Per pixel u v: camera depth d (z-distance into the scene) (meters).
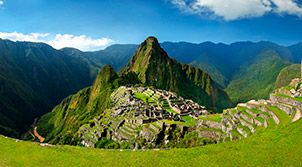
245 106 65.81
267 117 48.03
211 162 31.80
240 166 29.09
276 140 33.81
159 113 94.31
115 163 35.72
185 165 32.09
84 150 43.53
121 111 109.88
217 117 66.69
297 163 26.16
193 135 60.94
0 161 37.00
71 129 191.88
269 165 27.64
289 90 65.31
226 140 49.44
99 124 107.38
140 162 35.00
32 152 42.06
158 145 64.69
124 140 80.25
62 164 36.59
